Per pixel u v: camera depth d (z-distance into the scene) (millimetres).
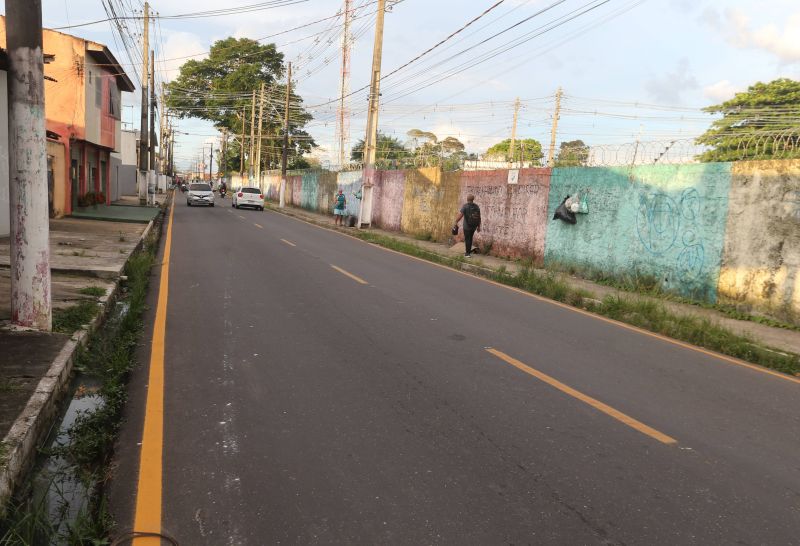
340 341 7184
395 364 6344
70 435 4441
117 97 32688
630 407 5422
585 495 3766
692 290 11594
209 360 6219
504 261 17250
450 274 14031
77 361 6016
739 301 10633
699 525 3475
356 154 61656
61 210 21844
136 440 4320
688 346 8188
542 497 3717
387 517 3422
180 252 15039
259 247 16812
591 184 14469
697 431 4938
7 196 14141
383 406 5133
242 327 7645
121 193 46531
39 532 3189
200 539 3156
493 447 4414
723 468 4254
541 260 16375
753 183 10398
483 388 5707
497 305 10281
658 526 3445
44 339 6168
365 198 26297
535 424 4887
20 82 6078
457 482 3863
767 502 3789
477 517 3459
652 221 12633
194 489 3662
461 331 8039
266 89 72375
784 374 7094
